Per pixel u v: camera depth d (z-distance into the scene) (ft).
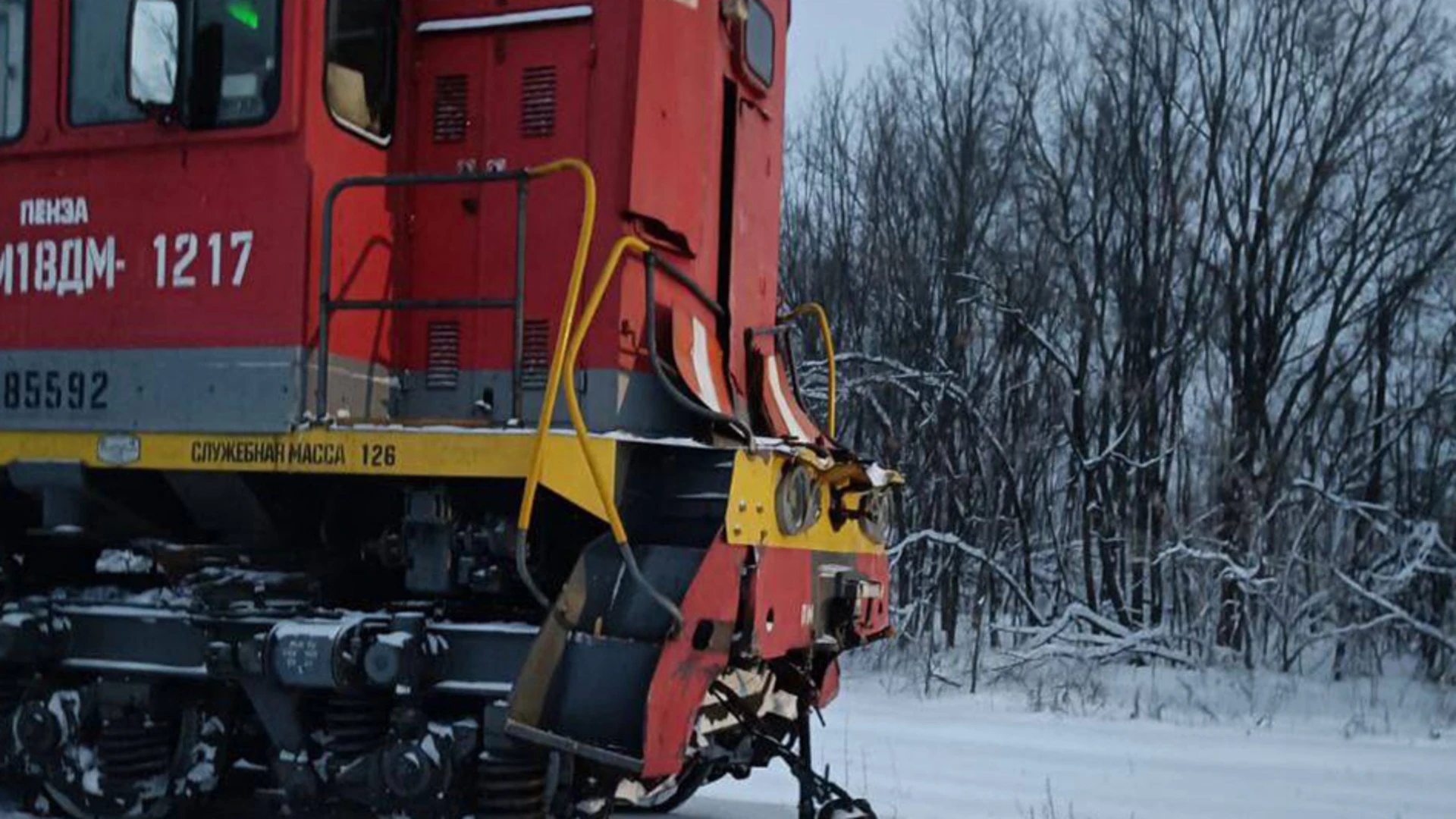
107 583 21.72
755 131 23.63
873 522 24.07
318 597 18.69
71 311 19.53
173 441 18.58
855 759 31.63
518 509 17.80
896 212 75.77
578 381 18.95
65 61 19.69
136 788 19.13
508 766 16.48
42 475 19.39
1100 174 74.54
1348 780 30.32
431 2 20.67
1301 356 67.56
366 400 19.44
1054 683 48.34
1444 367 66.59
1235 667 50.70
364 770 17.19
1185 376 70.64
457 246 20.21
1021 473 66.39
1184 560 54.39
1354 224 68.13
